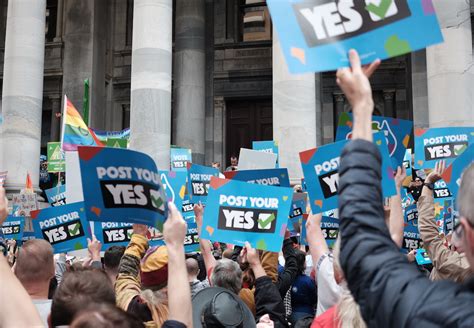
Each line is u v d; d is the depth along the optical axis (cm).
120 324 190
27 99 1895
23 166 1856
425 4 253
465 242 178
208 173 852
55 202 1177
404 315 164
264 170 788
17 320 235
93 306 202
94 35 2533
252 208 561
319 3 255
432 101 1568
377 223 184
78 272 308
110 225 746
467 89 1541
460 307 159
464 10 1496
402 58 2509
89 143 1404
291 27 253
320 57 251
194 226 880
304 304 698
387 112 2514
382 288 171
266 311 505
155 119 1750
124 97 2686
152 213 361
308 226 406
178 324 282
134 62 1802
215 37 2672
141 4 1816
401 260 175
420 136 797
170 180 805
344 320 297
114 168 370
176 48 2555
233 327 393
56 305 285
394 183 400
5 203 284
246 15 2703
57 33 2664
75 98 2486
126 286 427
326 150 511
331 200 512
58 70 2606
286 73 1714
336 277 318
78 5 2550
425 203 498
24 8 1945
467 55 1561
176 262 296
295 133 1672
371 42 252
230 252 777
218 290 430
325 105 2541
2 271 246
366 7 254
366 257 177
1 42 2736
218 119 2625
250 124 2656
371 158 196
